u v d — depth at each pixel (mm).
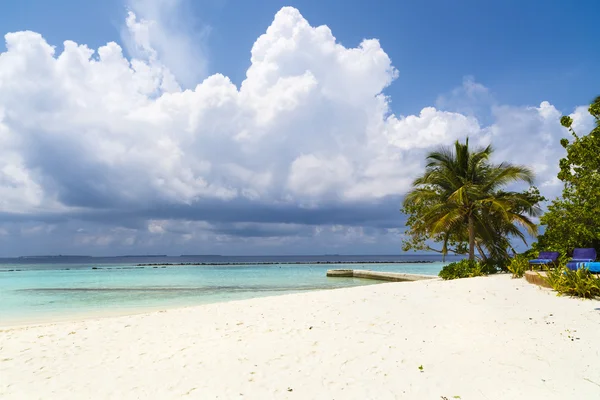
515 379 5273
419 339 7488
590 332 7059
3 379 6160
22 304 19797
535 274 12531
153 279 41688
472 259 20547
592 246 17641
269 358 6793
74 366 6762
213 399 5164
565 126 15633
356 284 32562
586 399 4602
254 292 25828
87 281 38781
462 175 22172
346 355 6766
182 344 7996
